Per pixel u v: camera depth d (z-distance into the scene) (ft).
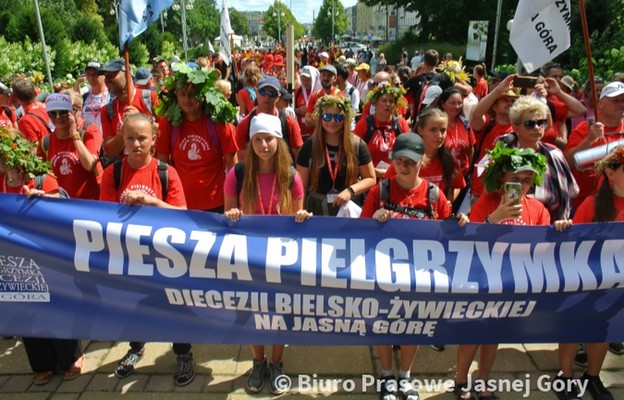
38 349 11.75
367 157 13.83
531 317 10.91
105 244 10.78
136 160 11.54
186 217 10.85
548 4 15.03
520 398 11.75
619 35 46.85
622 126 14.06
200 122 14.16
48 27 54.49
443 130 13.51
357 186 13.44
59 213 10.73
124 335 11.11
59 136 13.93
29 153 11.22
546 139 15.93
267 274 10.72
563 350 11.66
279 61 63.26
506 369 12.73
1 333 11.16
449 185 14.12
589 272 10.68
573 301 10.81
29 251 10.77
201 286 10.87
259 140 11.03
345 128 13.34
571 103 16.22
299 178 11.69
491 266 10.71
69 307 11.05
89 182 14.35
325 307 10.90
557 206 12.35
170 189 11.78
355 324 10.99
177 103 14.02
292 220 10.85
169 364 12.82
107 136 17.07
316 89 28.71
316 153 13.55
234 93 47.32
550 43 15.25
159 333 11.12
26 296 11.00
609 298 10.82
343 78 28.35
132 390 11.91
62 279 10.92
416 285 10.60
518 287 10.63
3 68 42.70
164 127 14.39
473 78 38.24
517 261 10.75
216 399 11.63
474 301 10.75
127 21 15.42
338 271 10.66
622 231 10.68
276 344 11.20
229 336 11.16
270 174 11.56
